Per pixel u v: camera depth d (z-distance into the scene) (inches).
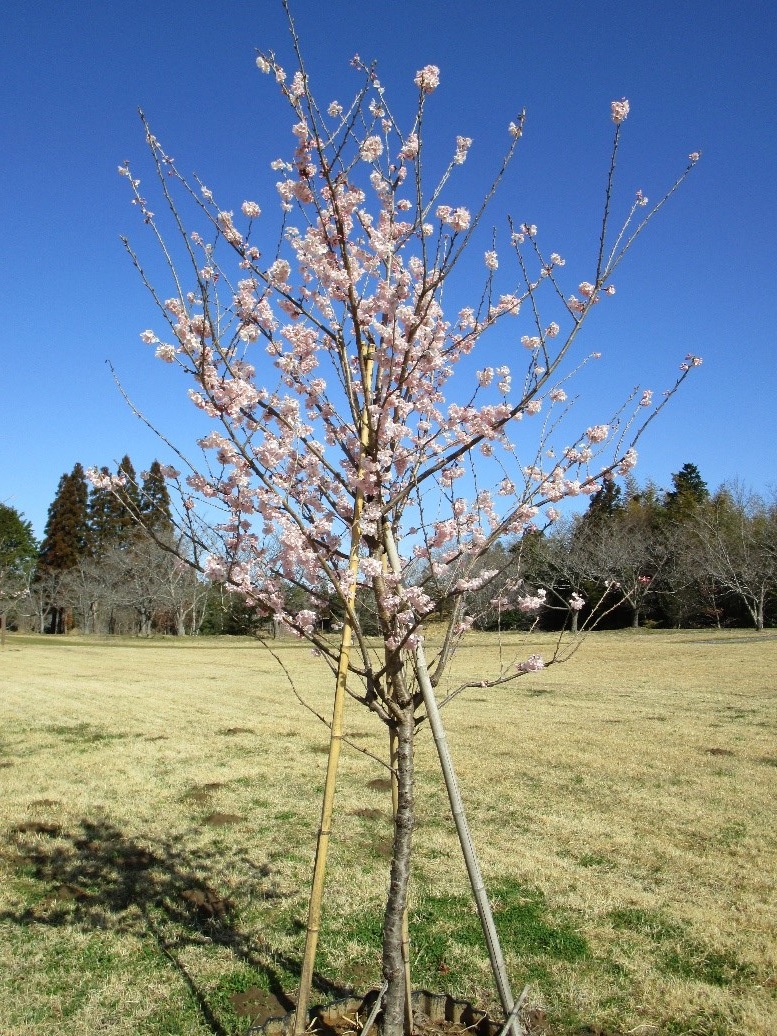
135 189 120.3
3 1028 147.3
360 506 123.5
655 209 119.3
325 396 141.9
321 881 124.2
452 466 145.3
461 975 163.0
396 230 132.9
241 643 1630.2
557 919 192.4
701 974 165.2
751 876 219.5
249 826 270.8
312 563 123.7
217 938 185.0
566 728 462.0
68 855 242.1
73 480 2262.6
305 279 143.5
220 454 128.7
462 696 622.5
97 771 359.3
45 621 2484.0
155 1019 150.4
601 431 130.3
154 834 262.2
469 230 120.3
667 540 1492.4
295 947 179.5
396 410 133.1
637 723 478.3
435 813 285.0
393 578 124.4
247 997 158.1
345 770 357.1
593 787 319.3
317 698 650.8
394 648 122.3
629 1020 147.3
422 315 124.5
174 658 1195.9
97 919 195.9
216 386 119.3
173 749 414.0
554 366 120.5
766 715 504.4
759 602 1348.4
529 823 271.7
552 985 160.2
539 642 1175.0
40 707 601.9
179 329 118.2
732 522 1533.0
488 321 143.2
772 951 173.8
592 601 1405.0
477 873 115.9
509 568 140.3
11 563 1785.2
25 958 175.5
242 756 392.8
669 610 1502.2
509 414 124.0
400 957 119.2
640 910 197.8
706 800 298.4
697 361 127.3
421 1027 130.6
